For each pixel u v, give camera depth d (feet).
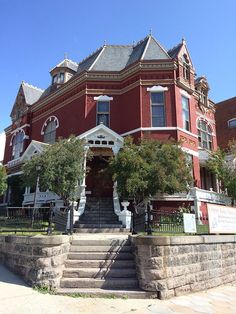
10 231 38.37
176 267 30.17
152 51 78.59
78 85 79.15
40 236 29.43
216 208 40.32
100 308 23.91
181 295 29.76
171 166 50.14
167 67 72.79
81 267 30.55
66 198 51.24
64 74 91.91
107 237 38.01
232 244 42.29
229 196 70.38
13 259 32.55
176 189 49.24
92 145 62.75
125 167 48.80
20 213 44.09
